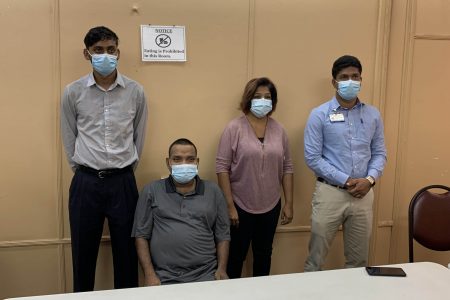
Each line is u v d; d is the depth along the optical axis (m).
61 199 2.41
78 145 2.14
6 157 2.32
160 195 2.14
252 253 2.70
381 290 1.46
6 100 2.28
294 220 2.73
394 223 2.86
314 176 2.72
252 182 2.32
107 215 2.18
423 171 2.85
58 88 2.32
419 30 2.71
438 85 2.78
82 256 2.20
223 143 2.37
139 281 2.57
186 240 2.06
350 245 2.42
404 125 2.77
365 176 2.34
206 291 1.44
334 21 2.61
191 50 2.46
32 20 2.25
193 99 2.50
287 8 2.54
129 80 2.20
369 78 2.70
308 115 2.66
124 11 2.34
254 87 2.30
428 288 1.48
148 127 2.46
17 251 2.40
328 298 1.39
